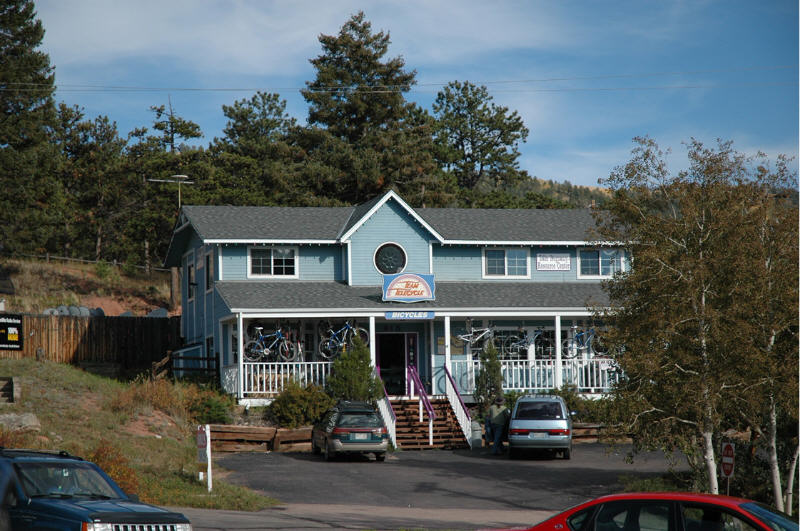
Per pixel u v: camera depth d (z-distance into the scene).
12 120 52.62
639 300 19.25
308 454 29.33
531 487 23.25
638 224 20.14
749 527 10.04
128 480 19.28
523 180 83.00
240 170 68.75
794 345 18.61
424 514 19.22
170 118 77.06
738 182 19.61
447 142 80.50
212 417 30.88
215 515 17.75
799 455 21.11
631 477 23.94
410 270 37.56
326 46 73.12
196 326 40.16
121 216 71.56
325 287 36.44
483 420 33.44
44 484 12.16
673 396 18.72
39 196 56.09
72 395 30.22
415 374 33.19
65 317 39.34
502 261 39.16
